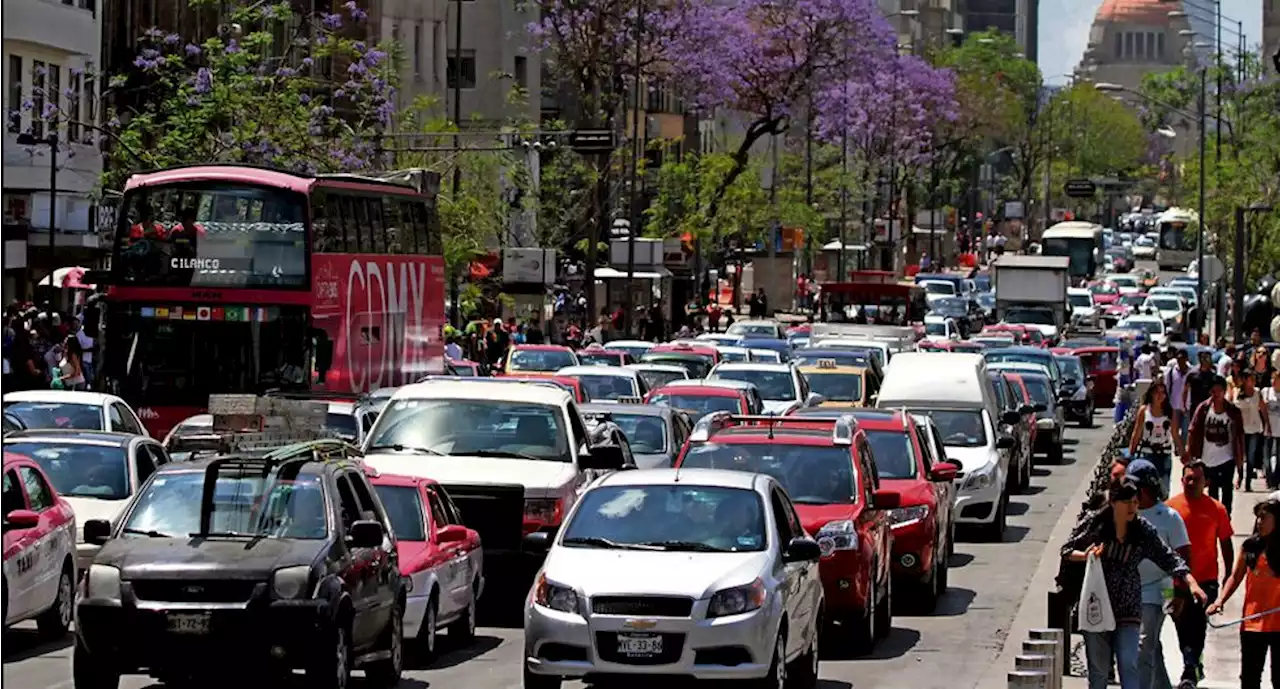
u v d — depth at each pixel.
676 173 189.12
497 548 51.34
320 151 110.38
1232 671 43.91
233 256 76.50
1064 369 132.62
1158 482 36.66
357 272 81.31
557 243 157.38
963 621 53.09
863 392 95.25
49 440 52.72
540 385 55.56
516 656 46.22
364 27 170.75
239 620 36.38
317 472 39.56
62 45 118.88
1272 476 77.94
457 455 53.06
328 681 36.88
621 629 36.84
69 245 119.44
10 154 113.69
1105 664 35.06
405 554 44.47
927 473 57.59
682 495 39.91
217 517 38.75
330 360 78.06
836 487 48.19
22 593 44.72
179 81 117.00
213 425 50.78
